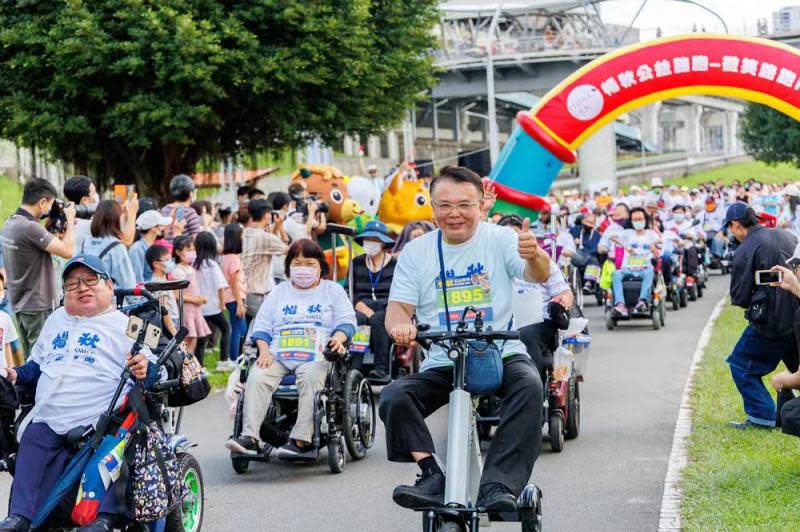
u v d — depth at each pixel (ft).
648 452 31.89
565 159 61.05
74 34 74.23
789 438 31.71
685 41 58.39
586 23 211.41
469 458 18.66
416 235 45.06
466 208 19.67
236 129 91.09
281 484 29.76
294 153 97.14
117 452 20.34
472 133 304.30
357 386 32.42
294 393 31.30
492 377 18.89
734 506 24.72
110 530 19.99
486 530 24.66
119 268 34.78
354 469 31.45
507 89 190.29
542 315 32.07
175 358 21.72
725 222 33.88
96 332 21.34
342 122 89.20
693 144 394.32
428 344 19.04
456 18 208.85
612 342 56.65
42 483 20.35
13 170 113.19
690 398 39.60
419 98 97.60
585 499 26.94
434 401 19.77
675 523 24.11
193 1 77.15
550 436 32.17
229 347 47.98
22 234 34.96
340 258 54.19
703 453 30.60
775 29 178.40
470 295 19.80
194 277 43.93
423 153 266.57
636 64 58.90
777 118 222.07
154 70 76.23
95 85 78.13
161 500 20.56
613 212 72.28
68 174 89.76
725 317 64.59
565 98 60.08
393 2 91.15
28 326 35.55
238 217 52.70
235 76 77.66
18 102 78.28
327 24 80.23
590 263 73.97
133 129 77.66
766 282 26.73
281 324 31.45
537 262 19.04
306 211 53.31
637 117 371.15
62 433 20.93
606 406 39.22
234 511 26.99
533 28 214.69
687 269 75.92
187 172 90.02
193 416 39.14
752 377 33.65
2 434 23.59
